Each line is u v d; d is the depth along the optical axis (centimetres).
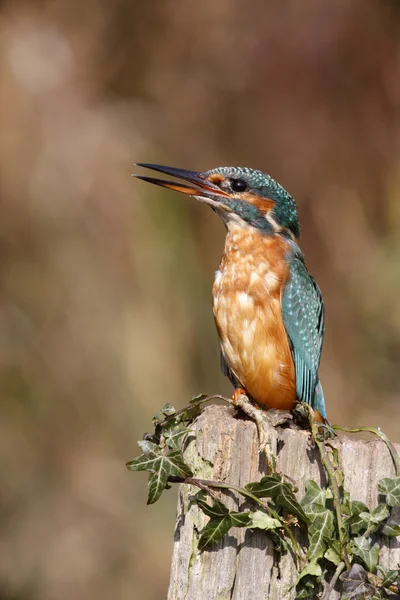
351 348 1414
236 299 712
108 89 1342
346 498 453
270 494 450
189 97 1395
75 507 1205
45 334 1208
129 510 1209
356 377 1406
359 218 1452
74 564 1184
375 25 1484
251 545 452
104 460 1204
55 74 1291
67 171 1219
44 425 1205
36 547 1189
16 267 1209
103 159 1230
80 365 1199
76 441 1209
